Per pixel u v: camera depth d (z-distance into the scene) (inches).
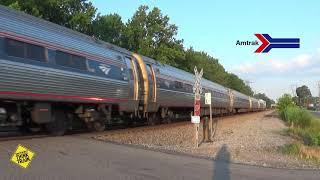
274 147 848.3
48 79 631.2
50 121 665.6
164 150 647.1
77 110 756.6
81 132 800.9
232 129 1293.1
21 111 634.8
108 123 1000.2
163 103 1167.6
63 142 585.0
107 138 716.0
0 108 596.1
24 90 585.6
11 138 613.0
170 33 2288.4
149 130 975.0
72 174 412.8
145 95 1034.1
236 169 534.3
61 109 710.5
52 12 1626.5
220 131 1194.6
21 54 585.3
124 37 2165.4
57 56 658.8
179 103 1305.4
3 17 569.9
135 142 749.9
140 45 2194.9
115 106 892.0
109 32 2053.4
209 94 985.5
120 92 869.2
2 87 550.0
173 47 2301.9
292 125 1653.5
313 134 1261.1
